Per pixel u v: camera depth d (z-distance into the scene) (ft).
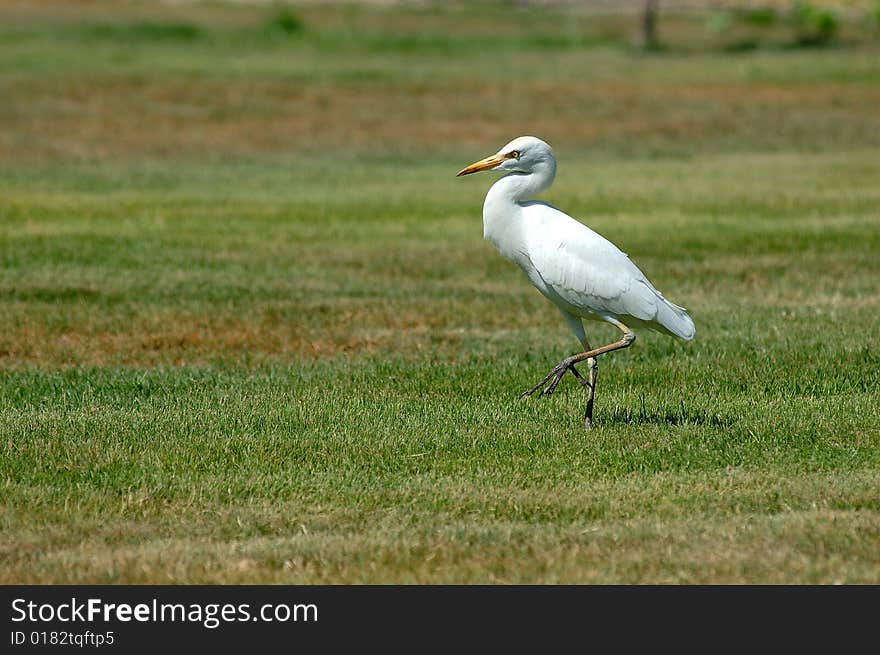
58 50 139.74
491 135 108.27
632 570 26.20
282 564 26.76
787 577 25.84
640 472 32.07
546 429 35.24
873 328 47.75
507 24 187.11
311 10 192.34
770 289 55.72
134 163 93.66
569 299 34.58
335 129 108.06
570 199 79.61
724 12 193.26
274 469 32.19
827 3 197.47
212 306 52.13
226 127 106.83
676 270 59.26
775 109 118.93
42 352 45.62
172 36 157.48
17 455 32.76
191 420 35.86
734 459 32.76
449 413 36.86
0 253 61.21
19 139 98.48
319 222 71.82
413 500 29.96
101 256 61.21
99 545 27.66
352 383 40.96
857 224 69.92
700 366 42.78
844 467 32.12
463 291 55.83
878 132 109.40
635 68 141.79
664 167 94.27
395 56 148.77
